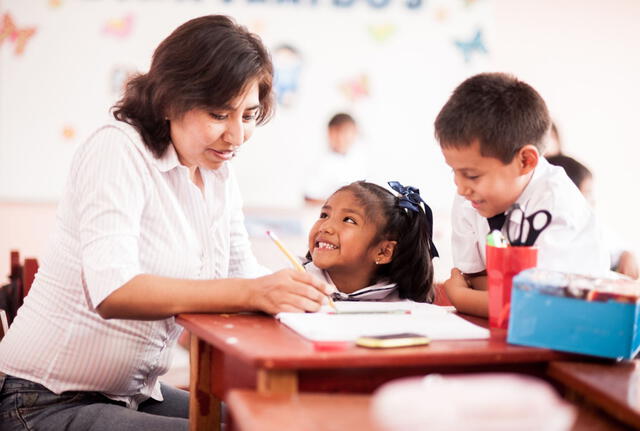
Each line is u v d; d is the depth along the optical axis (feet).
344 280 5.47
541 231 4.13
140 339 4.57
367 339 3.26
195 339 4.07
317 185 12.94
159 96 4.40
